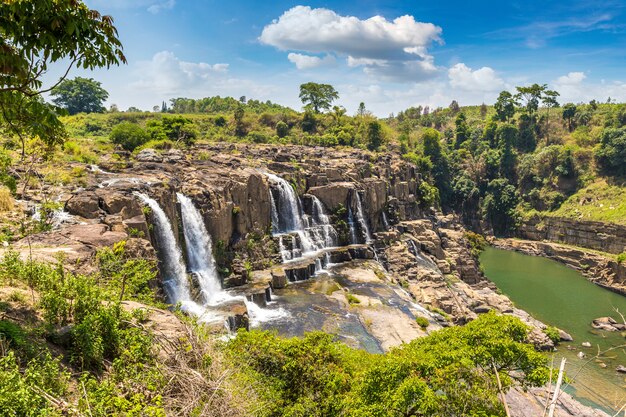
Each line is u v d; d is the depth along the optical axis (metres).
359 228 64.31
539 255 96.88
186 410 10.07
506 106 142.12
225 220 44.50
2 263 13.88
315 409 16.95
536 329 48.56
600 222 90.75
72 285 12.83
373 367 16.77
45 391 8.76
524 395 29.09
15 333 10.08
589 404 35.56
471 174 126.31
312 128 128.12
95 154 51.59
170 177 42.81
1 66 9.49
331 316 38.19
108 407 9.14
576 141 125.12
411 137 142.38
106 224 28.67
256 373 17.17
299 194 61.38
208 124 127.38
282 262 50.56
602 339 50.19
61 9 9.50
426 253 71.31
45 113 10.65
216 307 35.44
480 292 63.19
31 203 29.22
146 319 13.59
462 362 16.44
